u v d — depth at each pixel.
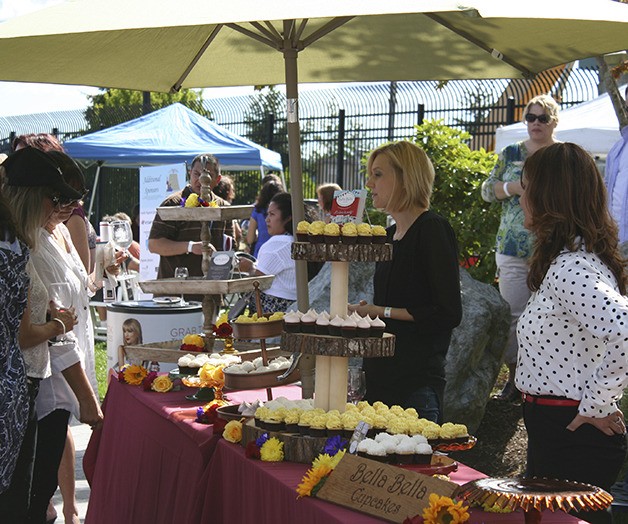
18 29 2.60
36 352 3.46
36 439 3.56
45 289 3.51
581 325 2.69
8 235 3.05
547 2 2.53
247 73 4.96
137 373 4.11
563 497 1.96
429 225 3.44
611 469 2.74
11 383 2.97
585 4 2.66
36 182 3.55
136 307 5.34
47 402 3.81
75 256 4.40
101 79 4.48
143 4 2.59
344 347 2.70
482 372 5.82
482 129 12.88
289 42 3.51
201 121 13.39
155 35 3.99
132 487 3.86
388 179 3.51
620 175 5.54
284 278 6.15
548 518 2.21
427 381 3.44
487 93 12.84
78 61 4.00
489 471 5.59
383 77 5.06
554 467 2.76
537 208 2.77
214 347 4.38
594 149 7.87
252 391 3.94
